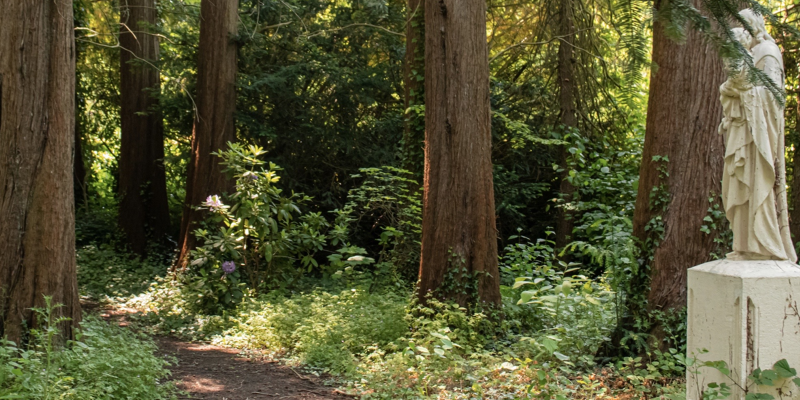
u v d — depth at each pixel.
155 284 10.92
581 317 7.61
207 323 8.82
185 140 17.41
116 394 4.73
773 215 4.02
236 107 14.02
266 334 7.80
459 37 8.16
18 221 5.82
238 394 5.64
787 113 11.71
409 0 10.84
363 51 15.47
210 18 13.10
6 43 5.87
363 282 9.74
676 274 6.28
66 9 6.16
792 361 3.82
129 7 15.66
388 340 7.24
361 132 15.59
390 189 11.52
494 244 8.30
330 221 16.16
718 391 3.73
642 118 11.01
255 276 10.47
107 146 21.17
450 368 6.03
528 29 15.58
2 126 5.87
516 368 5.51
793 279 3.83
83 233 16.95
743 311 3.79
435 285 8.09
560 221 14.49
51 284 5.90
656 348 6.21
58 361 4.84
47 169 5.95
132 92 15.90
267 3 15.05
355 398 5.56
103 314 9.62
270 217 10.21
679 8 1.90
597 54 13.58
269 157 15.09
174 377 6.16
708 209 6.21
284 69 14.49
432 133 8.27
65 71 6.13
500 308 8.16
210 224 12.13
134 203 15.91
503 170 15.62
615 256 6.71
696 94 6.24
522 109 15.52
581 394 5.32
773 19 2.05
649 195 6.49
